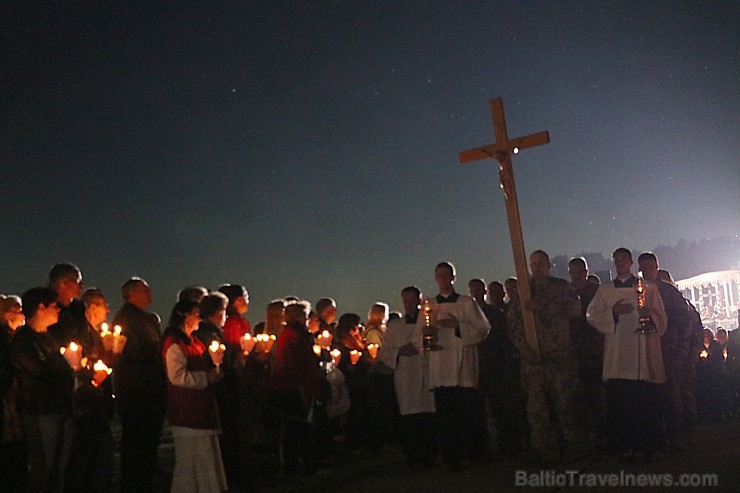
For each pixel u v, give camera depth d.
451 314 9.73
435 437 10.10
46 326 7.01
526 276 9.50
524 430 11.07
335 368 11.20
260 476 9.55
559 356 9.50
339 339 12.24
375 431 12.05
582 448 9.52
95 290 8.52
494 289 12.11
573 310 9.70
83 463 7.51
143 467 7.43
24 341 6.86
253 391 9.41
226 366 8.55
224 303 8.63
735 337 15.74
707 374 15.54
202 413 7.29
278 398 9.30
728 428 13.40
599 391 10.68
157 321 8.02
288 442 9.41
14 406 6.96
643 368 9.08
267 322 10.03
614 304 9.27
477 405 9.98
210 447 7.34
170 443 12.93
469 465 9.92
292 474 9.48
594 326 9.35
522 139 9.63
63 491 7.27
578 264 11.10
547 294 9.69
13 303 7.98
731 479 7.83
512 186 9.67
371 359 12.09
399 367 10.29
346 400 11.27
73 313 7.52
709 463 8.90
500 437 11.00
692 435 10.91
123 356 7.46
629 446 9.13
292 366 9.31
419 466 10.02
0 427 6.89
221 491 7.38
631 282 9.31
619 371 9.20
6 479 6.97
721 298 25.17
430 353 9.70
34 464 6.79
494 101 9.79
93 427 7.55
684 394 10.97
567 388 9.47
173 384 7.23
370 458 11.29
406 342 10.24
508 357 11.05
